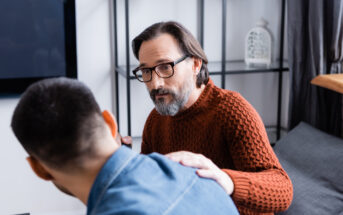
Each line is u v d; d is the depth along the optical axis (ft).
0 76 7.69
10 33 7.59
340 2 6.98
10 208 8.21
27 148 2.19
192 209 2.14
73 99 2.14
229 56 8.87
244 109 3.80
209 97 4.00
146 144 4.71
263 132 3.75
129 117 7.37
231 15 8.68
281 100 9.20
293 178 6.58
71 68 7.92
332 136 6.96
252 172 3.53
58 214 8.45
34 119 2.10
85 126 2.14
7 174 8.09
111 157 2.20
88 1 7.91
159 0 8.21
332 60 7.48
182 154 2.79
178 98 3.76
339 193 6.25
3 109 7.86
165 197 2.12
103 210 2.03
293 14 7.72
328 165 6.49
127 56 7.13
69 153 2.14
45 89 2.17
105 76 8.27
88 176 2.23
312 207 6.10
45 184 8.29
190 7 8.38
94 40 8.07
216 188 2.39
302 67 7.91
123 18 8.12
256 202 3.06
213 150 3.93
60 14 7.69
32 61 7.77
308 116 7.93
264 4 8.79
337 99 7.50
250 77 9.11
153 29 3.72
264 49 8.18
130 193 2.06
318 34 7.40
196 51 3.82
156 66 3.66
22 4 7.54
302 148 7.00
